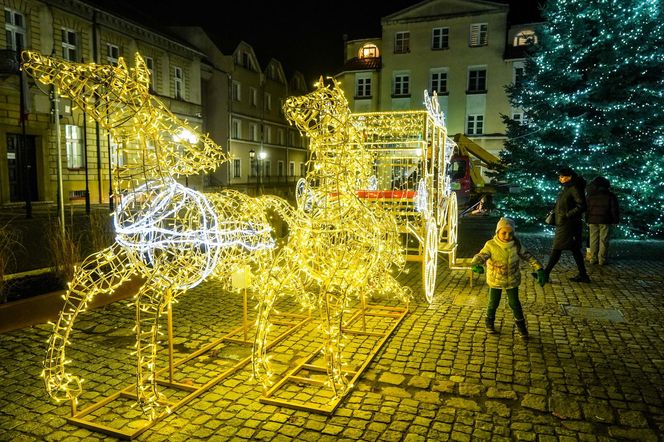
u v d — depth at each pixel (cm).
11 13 1881
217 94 3472
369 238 447
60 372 379
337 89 417
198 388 406
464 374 439
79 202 2138
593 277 838
